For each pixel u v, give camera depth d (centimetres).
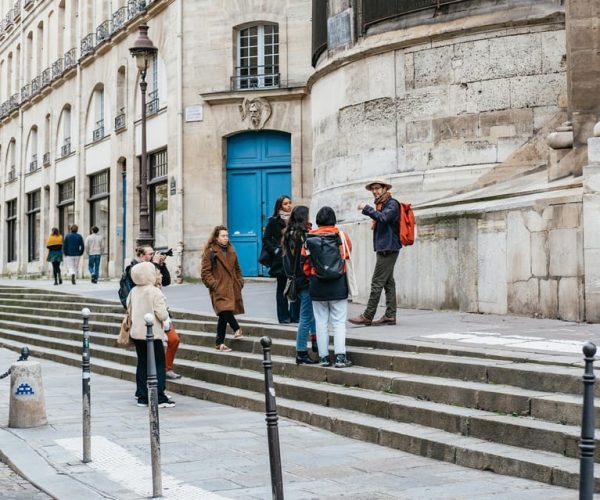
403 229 1141
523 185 1388
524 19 1528
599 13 1294
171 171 2655
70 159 3700
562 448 646
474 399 766
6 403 1073
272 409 509
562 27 1523
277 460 506
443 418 755
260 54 2547
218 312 1198
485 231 1259
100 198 3381
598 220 1093
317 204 1845
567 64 1331
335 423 834
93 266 2700
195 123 2583
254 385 1044
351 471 677
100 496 629
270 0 2492
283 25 2475
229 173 2564
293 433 839
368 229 1484
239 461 725
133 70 3034
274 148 2516
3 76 4869
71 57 3641
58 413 983
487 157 1559
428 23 1622
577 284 1117
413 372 888
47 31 4091
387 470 676
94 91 3444
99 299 1986
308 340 1116
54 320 1908
